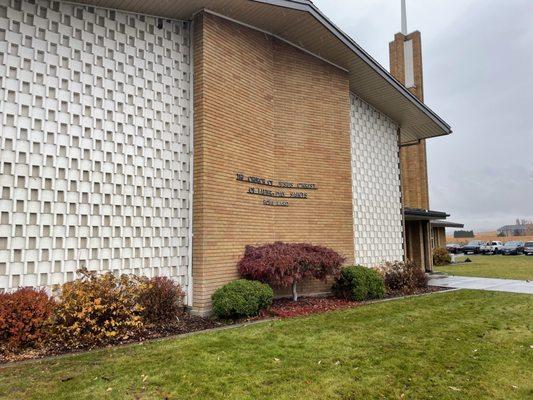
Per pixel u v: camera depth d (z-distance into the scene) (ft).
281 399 13.97
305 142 38.73
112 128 26.07
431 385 15.49
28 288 20.42
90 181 24.66
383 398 14.25
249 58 34.35
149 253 27.07
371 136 50.14
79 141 24.39
